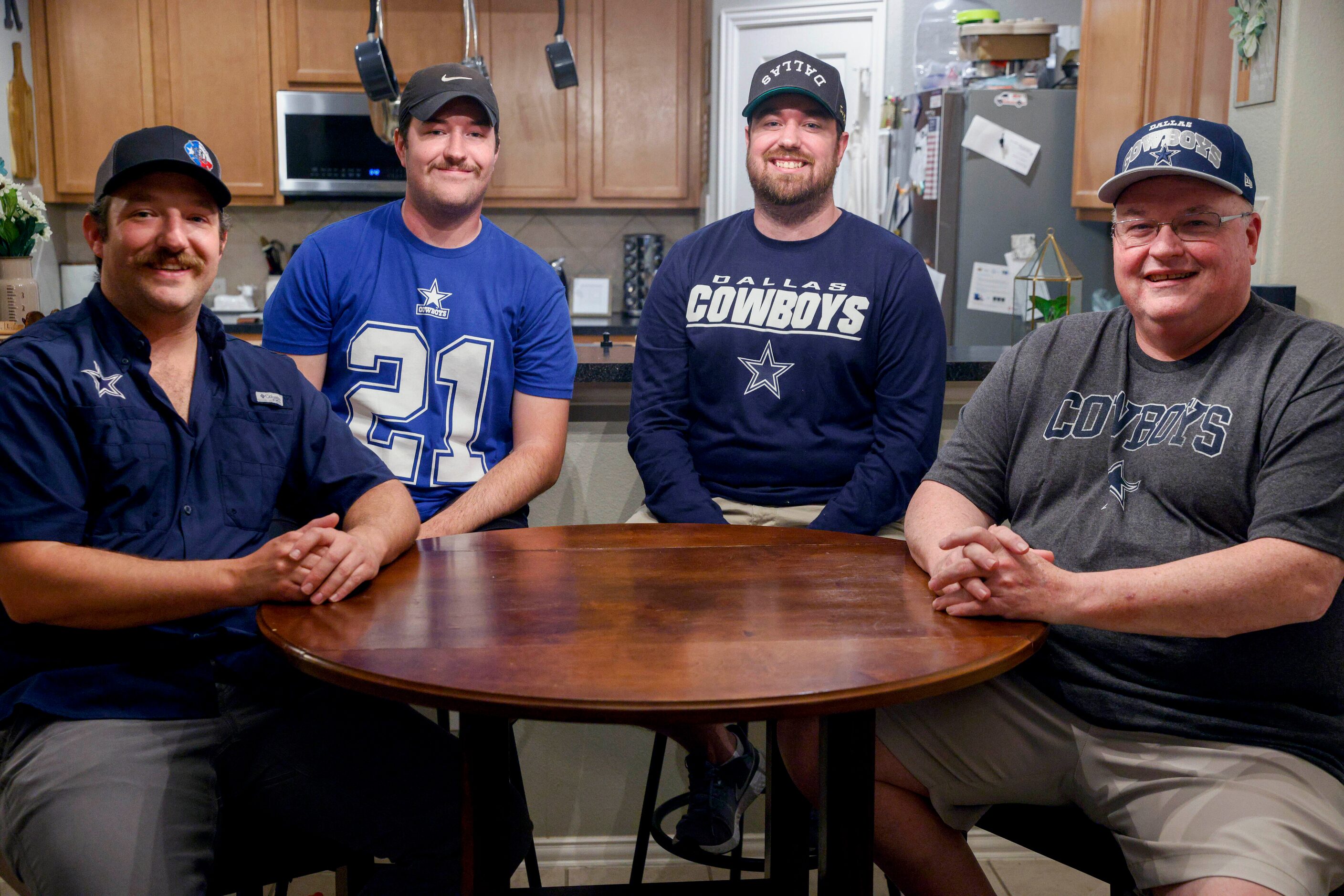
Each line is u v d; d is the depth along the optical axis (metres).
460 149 1.98
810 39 4.40
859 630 1.21
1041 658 1.44
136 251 1.39
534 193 4.84
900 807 1.50
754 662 1.10
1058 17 4.23
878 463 1.93
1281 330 1.38
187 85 4.62
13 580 1.30
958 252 3.91
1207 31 2.79
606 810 2.31
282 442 1.55
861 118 4.38
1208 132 1.38
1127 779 1.34
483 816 1.17
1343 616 1.30
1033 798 1.46
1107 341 1.52
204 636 1.41
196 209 1.43
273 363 1.59
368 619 1.24
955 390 2.35
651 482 2.01
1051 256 3.61
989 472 1.59
